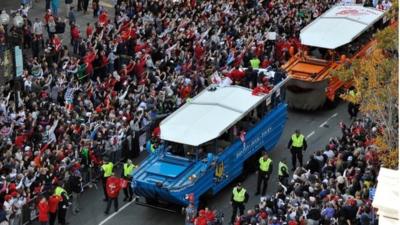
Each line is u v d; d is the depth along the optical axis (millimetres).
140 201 67875
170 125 67250
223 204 68625
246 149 70688
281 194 61656
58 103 77062
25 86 75312
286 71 81812
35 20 91062
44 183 63938
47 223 63719
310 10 101312
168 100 79125
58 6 102375
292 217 58125
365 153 67250
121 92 80000
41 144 68062
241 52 89125
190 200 62156
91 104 76188
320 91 84125
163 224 65562
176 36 90688
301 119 84312
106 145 71500
